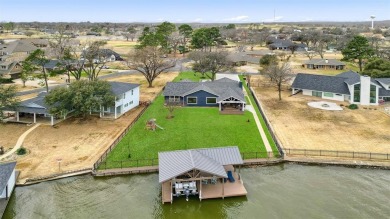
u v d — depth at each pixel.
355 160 40.88
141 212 31.48
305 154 42.44
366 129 51.72
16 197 33.78
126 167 38.84
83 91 53.12
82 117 56.81
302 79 76.69
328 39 184.75
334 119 57.00
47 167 38.88
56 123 53.75
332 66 115.88
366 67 86.75
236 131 50.56
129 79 96.81
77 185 36.09
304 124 54.47
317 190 34.94
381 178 37.38
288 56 147.75
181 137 47.81
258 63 127.25
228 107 63.38
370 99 65.62
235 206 32.19
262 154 42.06
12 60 104.75
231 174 36.81
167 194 33.53
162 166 34.06
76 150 43.59
